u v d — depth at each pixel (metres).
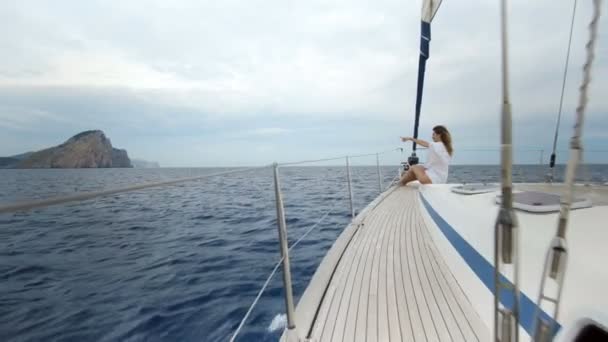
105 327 3.08
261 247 5.23
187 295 3.55
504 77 0.46
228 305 3.24
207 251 5.24
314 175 29.86
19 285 4.39
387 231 2.81
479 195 2.11
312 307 1.63
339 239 2.67
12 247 6.52
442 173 4.20
